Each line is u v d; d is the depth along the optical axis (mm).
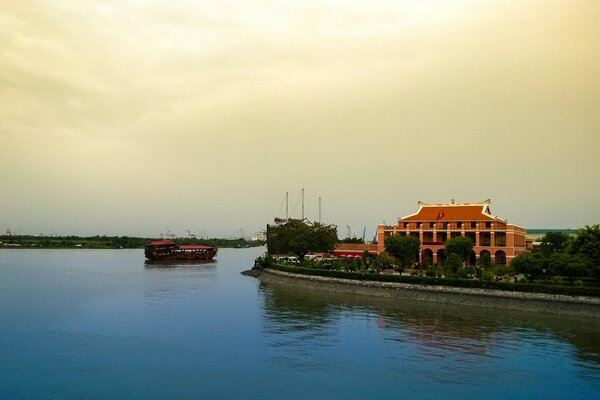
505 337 69750
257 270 175250
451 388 49969
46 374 53250
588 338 69188
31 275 167125
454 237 132875
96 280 150625
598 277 94000
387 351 62781
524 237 157125
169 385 50219
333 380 52156
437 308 94562
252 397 47250
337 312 90250
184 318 84375
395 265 142000
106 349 63500
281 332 73312
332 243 159875
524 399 47094
